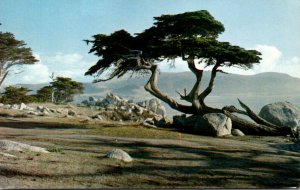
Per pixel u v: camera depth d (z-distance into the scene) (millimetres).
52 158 11773
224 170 12766
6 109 46875
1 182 8312
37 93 75375
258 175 12227
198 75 34875
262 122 33062
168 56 31531
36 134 22219
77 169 10609
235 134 30141
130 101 69375
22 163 10383
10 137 19516
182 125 32719
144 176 10742
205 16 29750
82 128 27844
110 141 19844
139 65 32219
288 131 31109
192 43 29453
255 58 29734
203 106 34875
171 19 30234
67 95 78188
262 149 19938
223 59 30750
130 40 32156
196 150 17812
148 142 20375
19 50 39156
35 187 8227
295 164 15000
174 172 11766
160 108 66875
